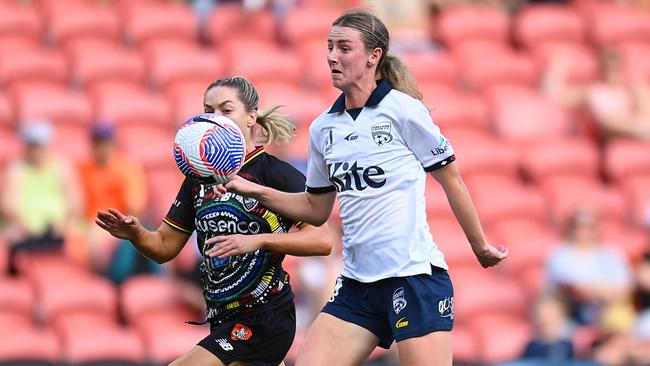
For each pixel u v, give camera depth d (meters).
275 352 19.84
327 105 46.50
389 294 18.53
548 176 47.75
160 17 49.41
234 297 19.47
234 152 17.92
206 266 19.61
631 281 38.97
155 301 36.12
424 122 18.27
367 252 18.58
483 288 40.81
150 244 19.44
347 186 18.62
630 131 49.47
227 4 50.75
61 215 37.84
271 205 18.88
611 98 50.06
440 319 18.53
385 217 18.39
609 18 55.84
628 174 48.47
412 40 51.34
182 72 46.91
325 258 33.81
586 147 49.06
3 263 36.84
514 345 38.44
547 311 36.09
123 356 34.56
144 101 45.34
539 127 49.72
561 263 38.38
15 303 35.47
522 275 42.22
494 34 53.94
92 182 38.00
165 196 41.00
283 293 19.78
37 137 38.09
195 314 35.97
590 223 38.91
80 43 47.59
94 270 36.88
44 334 34.81
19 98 44.09
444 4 55.09
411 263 18.41
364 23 18.28
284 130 19.67
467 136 48.31
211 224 19.39
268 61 48.06
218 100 19.20
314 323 19.08
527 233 44.59
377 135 18.36
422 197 18.62
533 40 54.03
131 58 47.22
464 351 38.16
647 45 55.50
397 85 18.77
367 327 18.83
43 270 36.69
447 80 50.78
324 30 50.66
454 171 18.53
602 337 36.06
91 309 35.94
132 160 41.19
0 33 47.56
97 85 45.97
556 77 51.44
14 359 32.41
